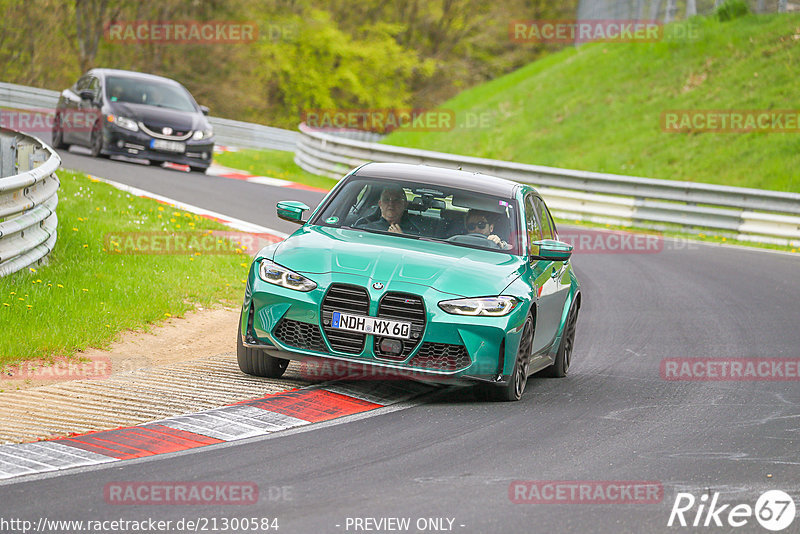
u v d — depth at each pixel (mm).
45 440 21750
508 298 26891
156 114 78750
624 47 134625
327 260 26984
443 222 29969
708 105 112500
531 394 29609
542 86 136625
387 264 26938
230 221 59938
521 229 30297
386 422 24922
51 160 41406
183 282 41156
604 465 22281
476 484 20281
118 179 69375
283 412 25094
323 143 100938
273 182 85188
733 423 27141
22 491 18531
